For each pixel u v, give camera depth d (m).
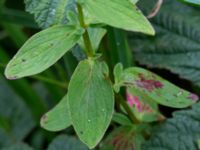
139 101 0.39
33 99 0.49
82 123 0.29
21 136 0.53
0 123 0.52
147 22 0.26
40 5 0.31
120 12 0.26
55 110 0.36
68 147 0.46
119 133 0.39
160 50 0.46
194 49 0.45
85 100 0.30
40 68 0.28
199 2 0.30
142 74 0.34
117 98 0.37
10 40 0.55
